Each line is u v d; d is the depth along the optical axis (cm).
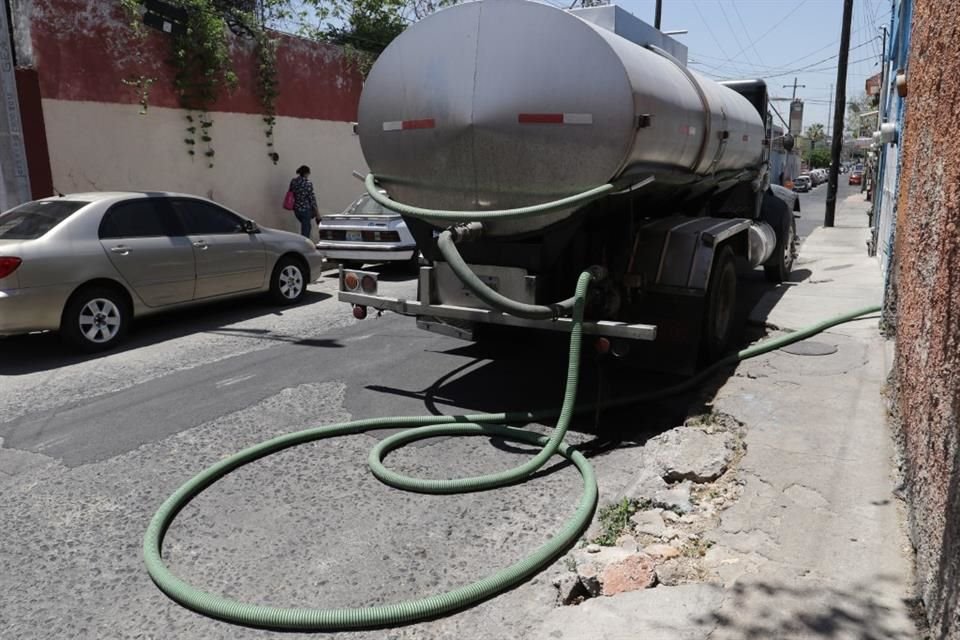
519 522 406
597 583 332
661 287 586
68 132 1091
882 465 434
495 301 491
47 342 812
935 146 334
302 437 516
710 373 634
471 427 528
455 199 550
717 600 309
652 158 530
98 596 345
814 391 567
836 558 338
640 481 438
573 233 529
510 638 309
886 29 1355
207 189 1326
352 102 1656
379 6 2070
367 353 753
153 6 1182
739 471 434
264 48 1398
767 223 998
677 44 738
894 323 704
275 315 948
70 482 463
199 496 441
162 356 750
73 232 745
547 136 496
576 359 493
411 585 349
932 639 269
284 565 367
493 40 506
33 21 1036
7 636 316
